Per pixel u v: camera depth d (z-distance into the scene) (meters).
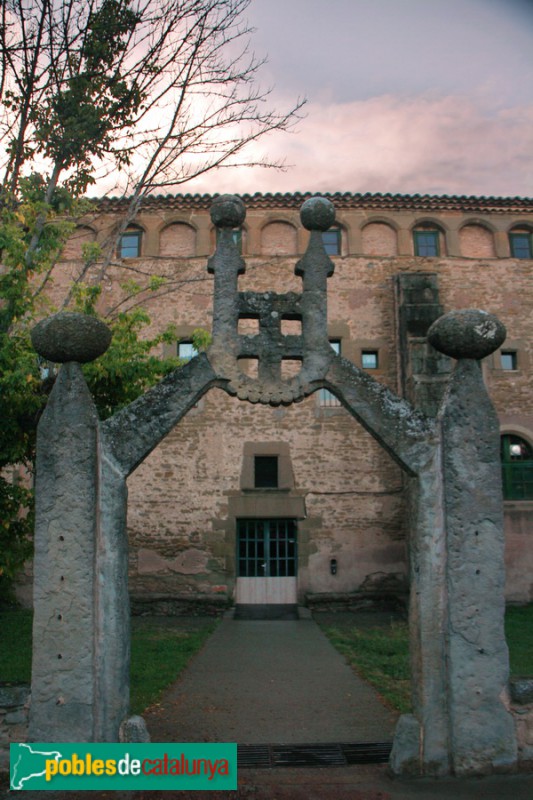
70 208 9.45
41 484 4.54
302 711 6.47
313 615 13.19
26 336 7.69
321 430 14.33
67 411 4.61
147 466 14.13
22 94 8.90
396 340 14.70
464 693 4.50
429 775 4.46
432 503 4.68
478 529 4.66
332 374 4.93
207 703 6.77
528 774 4.48
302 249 15.11
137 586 13.69
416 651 4.61
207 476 14.10
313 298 5.08
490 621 4.58
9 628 10.76
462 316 4.83
